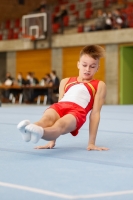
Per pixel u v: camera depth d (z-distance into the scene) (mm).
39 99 20891
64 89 4832
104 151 4672
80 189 2898
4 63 26281
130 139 5840
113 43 20422
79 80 4793
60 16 22797
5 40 24469
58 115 4371
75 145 5168
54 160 4102
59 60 22562
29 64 23875
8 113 11820
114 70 20812
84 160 4094
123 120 9336
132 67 21125
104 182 3137
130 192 2814
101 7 24094
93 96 4656
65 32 23828
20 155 4410
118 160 4102
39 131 3746
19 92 22016
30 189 2896
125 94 20859
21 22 25438
